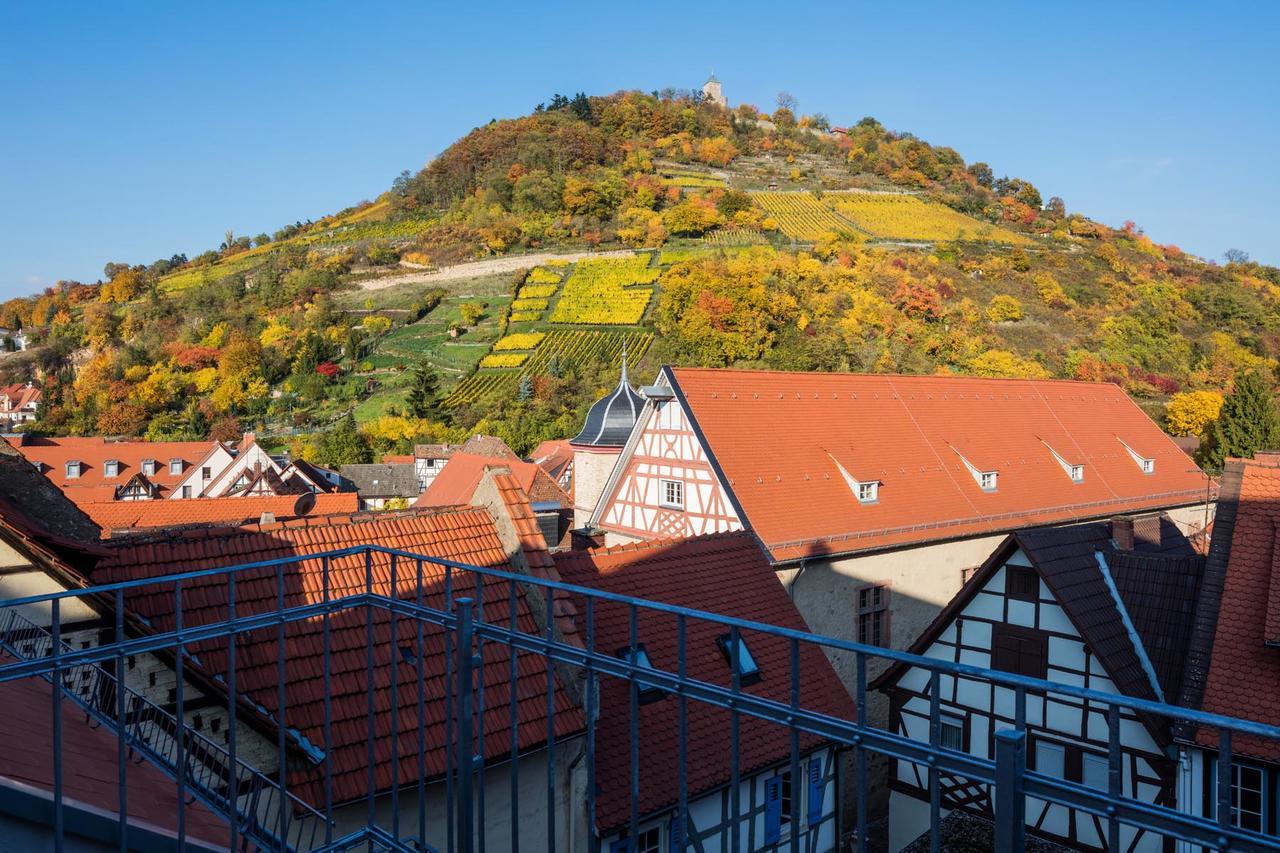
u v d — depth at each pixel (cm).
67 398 11069
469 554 1323
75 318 14900
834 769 1612
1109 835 332
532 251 13512
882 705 2609
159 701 983
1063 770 1747
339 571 1208
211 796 795
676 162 17650
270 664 1062
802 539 2484
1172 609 1755
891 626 2678
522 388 8662
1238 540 1577
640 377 8412
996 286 10669
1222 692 1432
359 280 13525
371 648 698
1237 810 1408
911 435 3192
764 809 1500
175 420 10019
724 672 1633
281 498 4053
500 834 1129
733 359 8325
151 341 12725
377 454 8275
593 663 518
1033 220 14988
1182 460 4031
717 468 2608
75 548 1002
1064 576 1775
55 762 493
